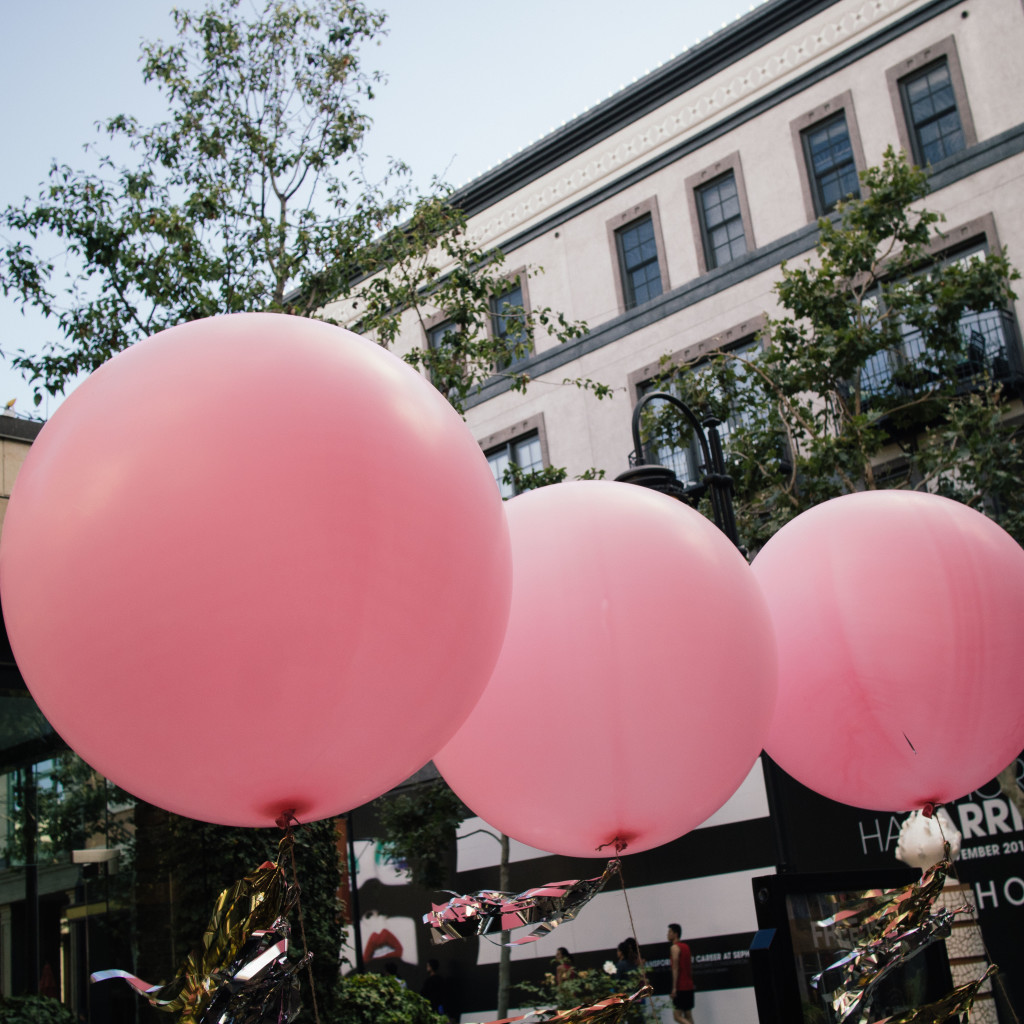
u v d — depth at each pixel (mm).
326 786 2094
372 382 2020
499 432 19172
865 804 3396
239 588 1769
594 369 18250
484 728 2637
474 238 20188
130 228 9727
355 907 13484
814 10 16641
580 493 2846
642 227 18422
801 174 16578
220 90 10352
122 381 1966
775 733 3322
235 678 1810
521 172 19719
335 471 1844
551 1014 2543
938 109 15367
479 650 2092
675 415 12602
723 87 17594
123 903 6871
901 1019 2984
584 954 12312
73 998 6383
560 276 19094
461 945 13594
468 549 2004
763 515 12195
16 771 6445
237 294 9820
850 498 3422
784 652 3209
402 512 1894
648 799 2662
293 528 1790
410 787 14445
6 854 6250
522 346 11156
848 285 12102
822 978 3334
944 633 3037
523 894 2551
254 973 2020
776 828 5996
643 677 2545
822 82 16547
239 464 1809
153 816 7281
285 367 1949
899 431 13148
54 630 1853
